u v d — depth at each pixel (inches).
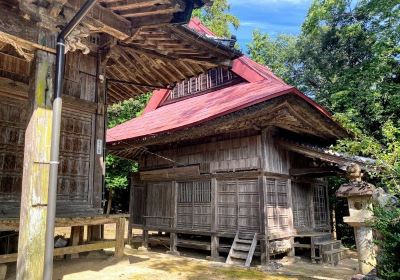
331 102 566.3
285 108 323.0
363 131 492.7
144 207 474.0
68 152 237.5
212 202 388.8
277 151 381.1
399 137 285.4
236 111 324.2
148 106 626.8
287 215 379.2
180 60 248.1
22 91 225.3
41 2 151.1
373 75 511.5
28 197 138.9
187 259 335.0
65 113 240.2
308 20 635.5
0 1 145.4
